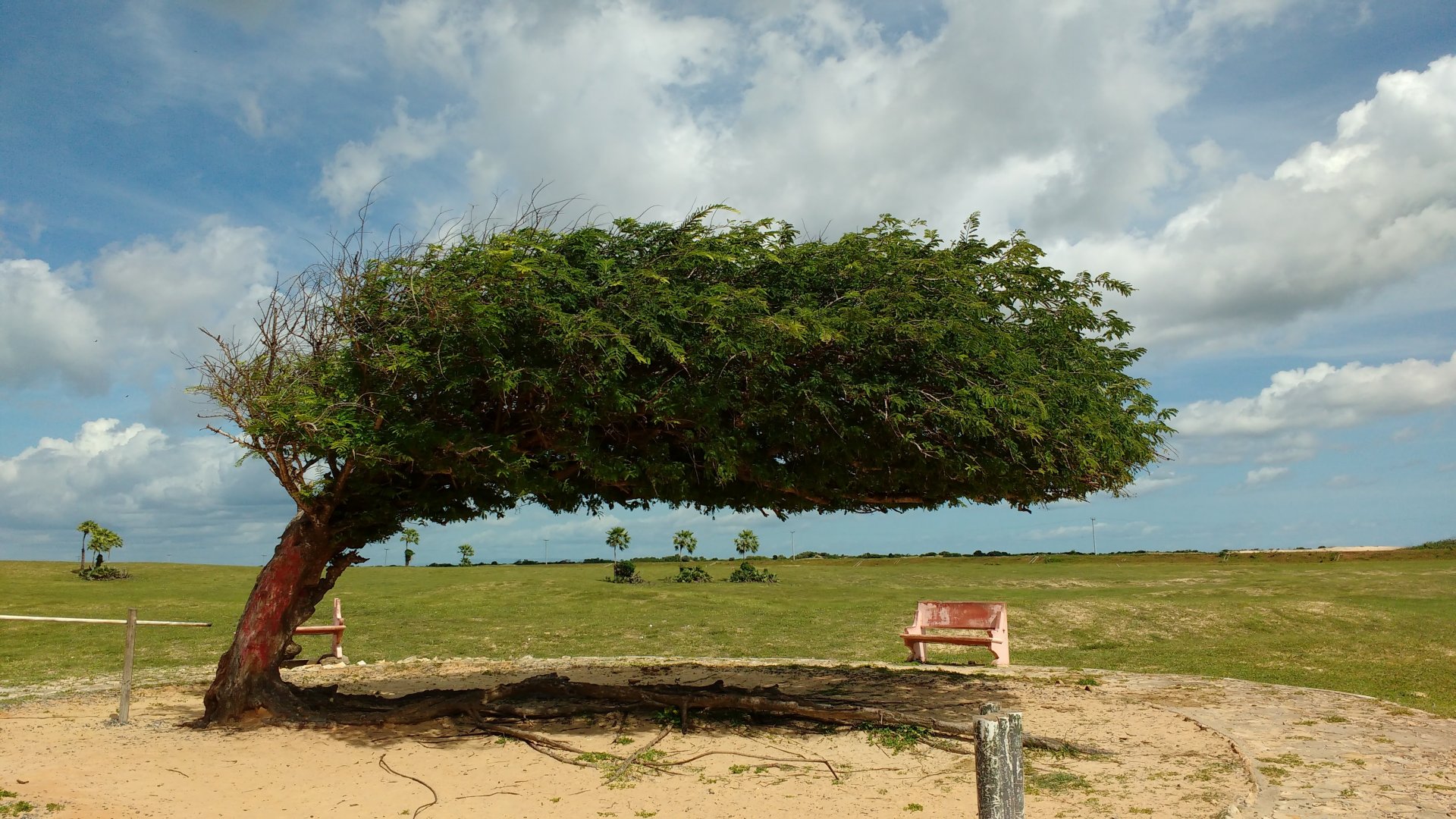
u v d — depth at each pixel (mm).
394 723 9945
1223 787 7051
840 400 9047
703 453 9469
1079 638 19391
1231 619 20875
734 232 9445
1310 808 6441
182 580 43406
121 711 10172
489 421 9758
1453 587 29422
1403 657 15672
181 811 6828
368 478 10266
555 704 10648
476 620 22328
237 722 10047
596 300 8906
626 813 6816
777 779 7688
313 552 10547
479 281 8609
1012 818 4090
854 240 9445
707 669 14523
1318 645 17172
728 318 8484
